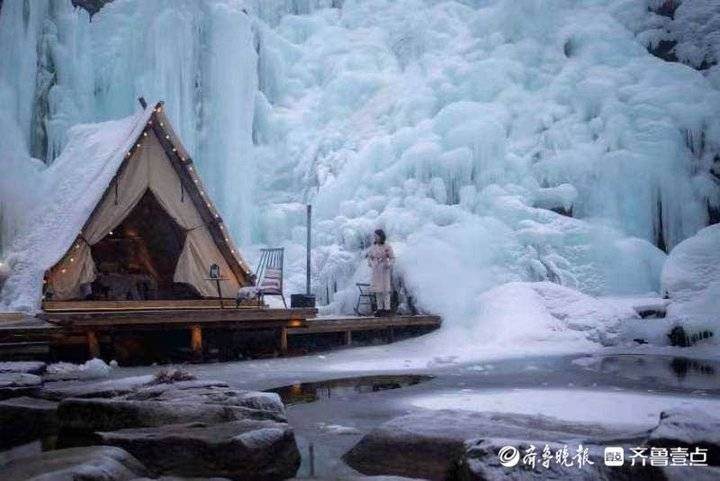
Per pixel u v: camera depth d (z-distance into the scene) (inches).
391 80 864.9
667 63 789.9
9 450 214.5
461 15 913.5
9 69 727.1
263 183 819.4
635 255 633.6
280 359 455.2
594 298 600.1
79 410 210.1
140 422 201.9
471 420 205.5
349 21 955.3
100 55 789.9
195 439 173.8
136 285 569.3
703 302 535.8
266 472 172.7
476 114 729.0
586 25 840.9
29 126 730.8
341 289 681.6
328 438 213.5
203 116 806.5
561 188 681.0
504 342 533.3
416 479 167.0
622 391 302.4
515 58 805.2
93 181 516.1
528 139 737.0
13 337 382.3
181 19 788.6
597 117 735.7
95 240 493.0
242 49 805.2
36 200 658.2
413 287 605.9
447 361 433.4
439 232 642.2
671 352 489.4
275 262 729.6
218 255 552.1
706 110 710.5
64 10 780.6
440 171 696.4
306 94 890.1
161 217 579.8
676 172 684.1
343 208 733.3
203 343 478.3
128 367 403.2
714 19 818.2
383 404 272.5
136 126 523.8
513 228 660.7
